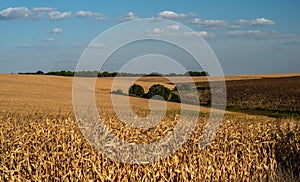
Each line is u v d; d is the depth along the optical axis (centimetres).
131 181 1102
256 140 1548
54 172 1108
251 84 7975
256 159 1379
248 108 5569
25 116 2577
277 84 7756
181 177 1141
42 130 1466
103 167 1125
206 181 1195
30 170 1095
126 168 1130
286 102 5759
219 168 1262
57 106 3447
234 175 1266
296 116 4625
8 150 1327
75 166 1100
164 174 1157
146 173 1120
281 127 1855
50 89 5744
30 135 1412
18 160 1170
